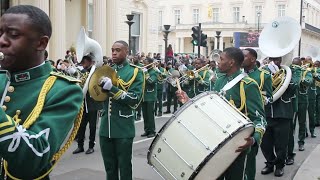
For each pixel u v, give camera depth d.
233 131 3.75
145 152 8.85
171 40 67.62
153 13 27.61
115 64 5.51
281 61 7.12
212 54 15.02
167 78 15.31
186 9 67.56
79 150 8.72
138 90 5.30
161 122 13.69
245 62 5.88
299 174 6.89
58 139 2.05
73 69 8.14
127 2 25.00
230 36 62.22
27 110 2.09
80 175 7.01
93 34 21.97
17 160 1.90
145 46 26.97
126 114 5.25
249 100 4.59
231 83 4.55
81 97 2.22
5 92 2.12
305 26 56.78
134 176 6.97
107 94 5.10
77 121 2.30
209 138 3.75
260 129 4.49
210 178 3.92
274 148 7.29
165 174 3.96
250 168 5.32
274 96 6.75
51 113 2.08
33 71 2.14
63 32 18.48
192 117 3.89
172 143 3.88
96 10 21.80
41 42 2.10
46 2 17.55
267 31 7.31
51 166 2.21
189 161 3.75
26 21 2.02
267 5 61.34
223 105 4.02
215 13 65.56
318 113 12.99
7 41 2.02
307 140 10.70
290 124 7.33
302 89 9.35
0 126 1.86
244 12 62.97
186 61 22.55
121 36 24.58
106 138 5.29
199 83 14.29
